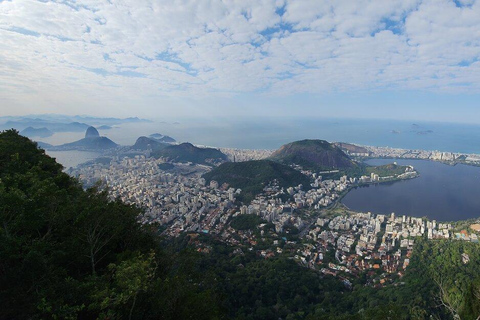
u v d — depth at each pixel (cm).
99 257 1797
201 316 1614
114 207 1838
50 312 1144
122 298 1272
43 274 1265
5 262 1252
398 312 2011
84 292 1312
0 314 1135
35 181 1959
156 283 1555
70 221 1673
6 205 1355
